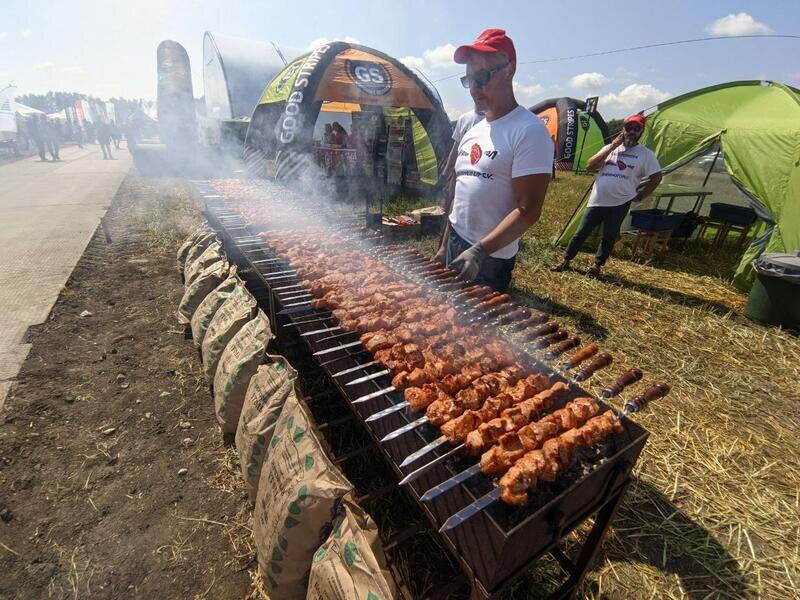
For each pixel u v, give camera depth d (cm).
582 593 216
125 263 667
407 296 283
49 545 230
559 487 149
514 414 175
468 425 168
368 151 1474
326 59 888
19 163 1972
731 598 217
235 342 307
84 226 852
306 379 371
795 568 232
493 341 232
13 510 248
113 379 375
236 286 382
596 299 584
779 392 391
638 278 678
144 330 459
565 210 1171
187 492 268
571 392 199
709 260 783
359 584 147
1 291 532
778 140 593
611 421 167
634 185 609
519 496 136
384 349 224
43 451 292
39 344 418
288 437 203
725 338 488
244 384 285
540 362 216
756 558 237
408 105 1006
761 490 281
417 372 199
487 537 129
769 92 654
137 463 288
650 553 237
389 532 245
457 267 264
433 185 1234
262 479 213
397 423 184
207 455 297
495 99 264
